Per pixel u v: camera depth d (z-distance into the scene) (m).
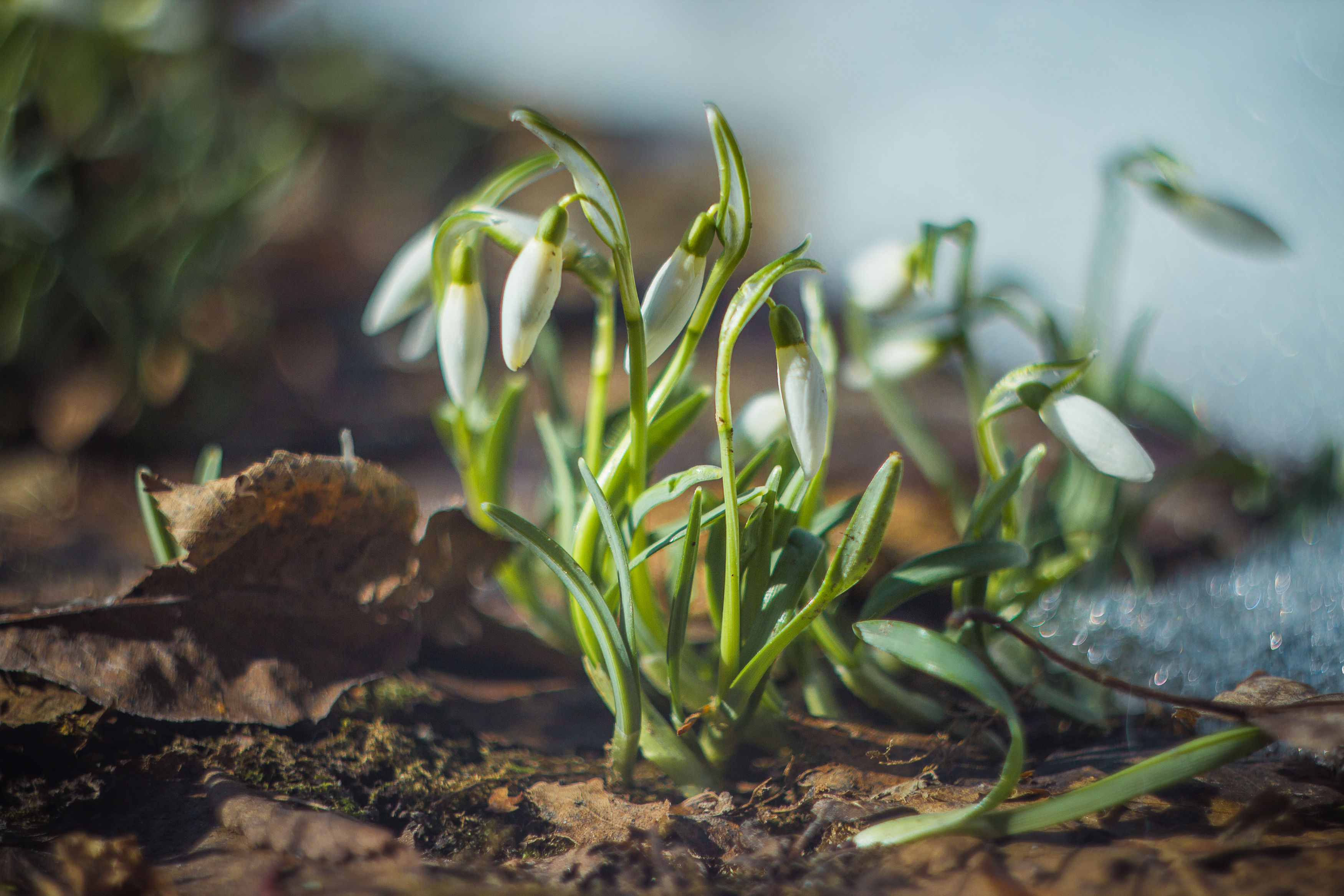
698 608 0.55
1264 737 0.43
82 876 0.43
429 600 0.50
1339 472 0.58
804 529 0.48
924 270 0.51
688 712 0.49
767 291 0.45
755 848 0.45
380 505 0.49
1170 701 0.44
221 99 0.87
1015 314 0.53
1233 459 0.56
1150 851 0.44
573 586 0.46
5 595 0.54
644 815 0.46
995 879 0.43
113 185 0.76
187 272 0.74
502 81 1.83
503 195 0.49
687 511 0.61
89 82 0.74
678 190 1.59
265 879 0.44
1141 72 1.17
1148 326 0.54
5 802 0.46
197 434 0.78
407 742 0.49
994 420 0.52
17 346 0.70
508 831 0.46
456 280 0.48
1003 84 1.36
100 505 0.64
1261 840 0.44
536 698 0.52
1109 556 0.54
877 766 0.48
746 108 1.89
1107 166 0.54
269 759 0.48
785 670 0.52
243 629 0.48
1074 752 0.48
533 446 0.79
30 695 0.48
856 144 1.56
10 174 0.68
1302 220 0.89
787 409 0.45
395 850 0.45
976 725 0.49
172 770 0.47
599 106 1.89
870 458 0.73
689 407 0.48
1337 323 0.82
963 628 0.49
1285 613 0.52
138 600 0.48
